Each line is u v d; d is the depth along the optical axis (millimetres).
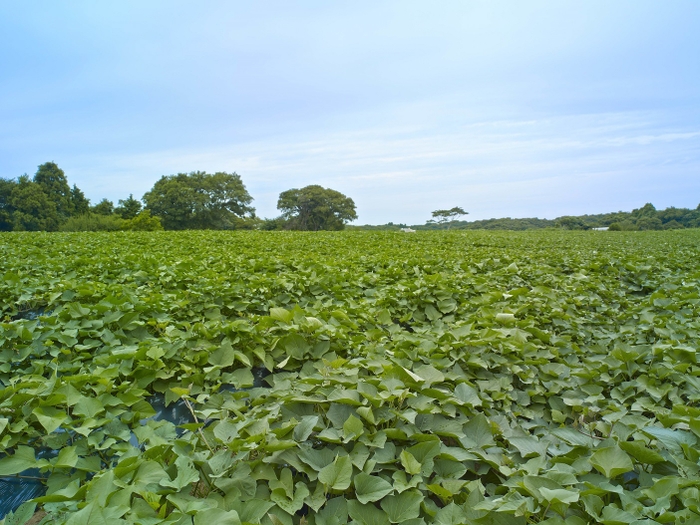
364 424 2844
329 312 5266
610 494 2299
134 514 1900
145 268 7395
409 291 6375
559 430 2920
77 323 4191
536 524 2051
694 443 2521
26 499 2615
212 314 5297
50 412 2730
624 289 8773
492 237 20422
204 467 2330
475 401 3170
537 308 6242
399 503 2240
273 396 3297
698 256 13055
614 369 4203
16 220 42625
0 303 5160
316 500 2254
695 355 4016
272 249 12609
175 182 55219
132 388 3311
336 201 66500
